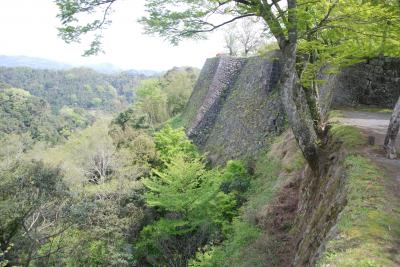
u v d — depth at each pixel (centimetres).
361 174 670
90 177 2142
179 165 1541
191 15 741
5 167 1356
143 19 750
